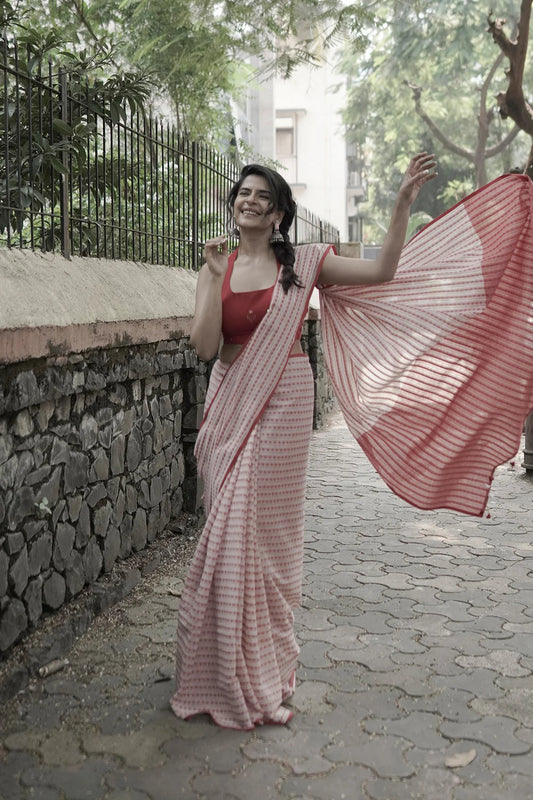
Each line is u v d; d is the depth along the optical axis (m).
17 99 3.52
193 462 5.10
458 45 19.14
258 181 2.86
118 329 3.79
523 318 3.11
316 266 2.94
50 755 2.54
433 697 2.91
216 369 3.00
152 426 4.56
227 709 2.76
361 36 9.39
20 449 3.10
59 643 3.23
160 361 4.55
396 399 3.19
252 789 2.36
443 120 25.56
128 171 4.96
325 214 30.98
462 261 3.13
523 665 3.18
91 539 3.77
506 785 2.37
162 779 2.41
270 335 2.84
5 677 2.91
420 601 3.88
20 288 3.13
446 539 4.96
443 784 2.38
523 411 3.12
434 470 3.18
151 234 4.90
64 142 3.83
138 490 4.38
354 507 5.79
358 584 4.13
